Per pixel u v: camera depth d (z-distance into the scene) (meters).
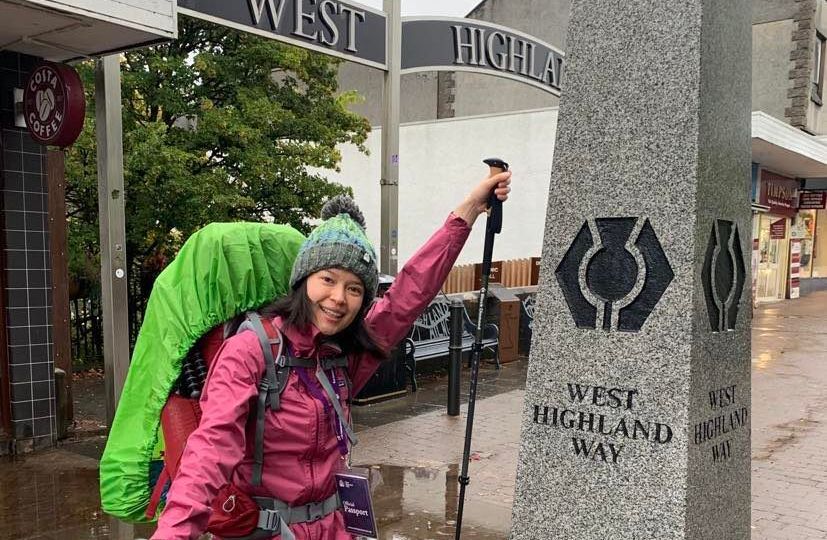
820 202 20.94
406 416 7.23
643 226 2.99
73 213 9.92
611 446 3.04
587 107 3.14
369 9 8.17
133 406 2.12
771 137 14.45
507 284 12.34
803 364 10.27
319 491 1.99
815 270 25.28
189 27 9.60
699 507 2.96
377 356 2.21
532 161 16.22
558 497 3.18
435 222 17.69
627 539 2.99
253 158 9.45
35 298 5.72
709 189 2.97
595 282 3.10
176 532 1.59
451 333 7.24
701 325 2.94
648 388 2.96
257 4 6.82
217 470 1.70
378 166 19.05
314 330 1.98
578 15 3.16
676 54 2.92
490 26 10.02
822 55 20.95
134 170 8.85
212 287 2.10
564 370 3.17
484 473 5.44
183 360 2.09
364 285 2.03
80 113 5.05
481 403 7.87
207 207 9.17
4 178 5.50
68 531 4.19
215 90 10.12
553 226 3.22
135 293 10.32
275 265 2.17
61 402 6.08
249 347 1.88
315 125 10.31
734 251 3.22
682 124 2.91
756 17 20.44
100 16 4.68
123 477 2.09
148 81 9.30
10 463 5.45
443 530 4.32
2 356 5.65
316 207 10.49
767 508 4.76
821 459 5.88
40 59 5.66
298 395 1.94
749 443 3.41
